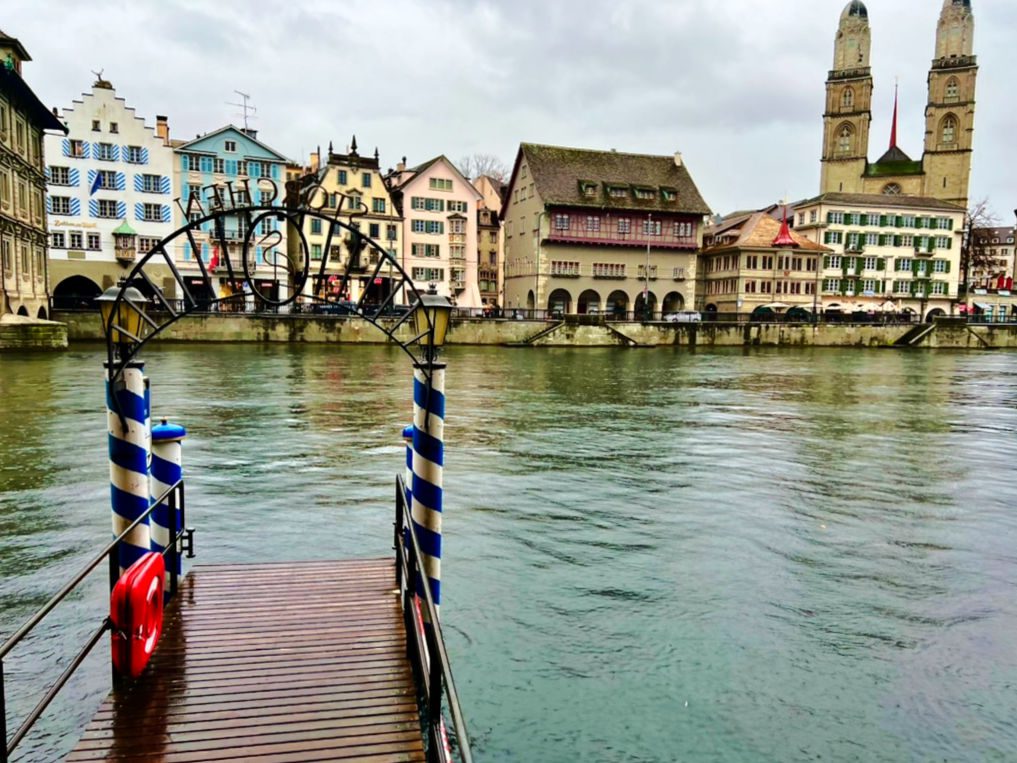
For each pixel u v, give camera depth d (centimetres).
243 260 576
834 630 823
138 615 525
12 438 1747
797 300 8844
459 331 6438
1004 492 1430
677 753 606
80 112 6228
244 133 6688
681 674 722
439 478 633
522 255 8619
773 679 718
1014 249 13100
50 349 4366
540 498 1320
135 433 571
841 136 12494
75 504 1216
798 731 639
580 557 1027
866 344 7569
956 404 2831
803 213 9638
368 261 6975
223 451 1664
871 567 1012
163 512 693
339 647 575
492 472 1516
